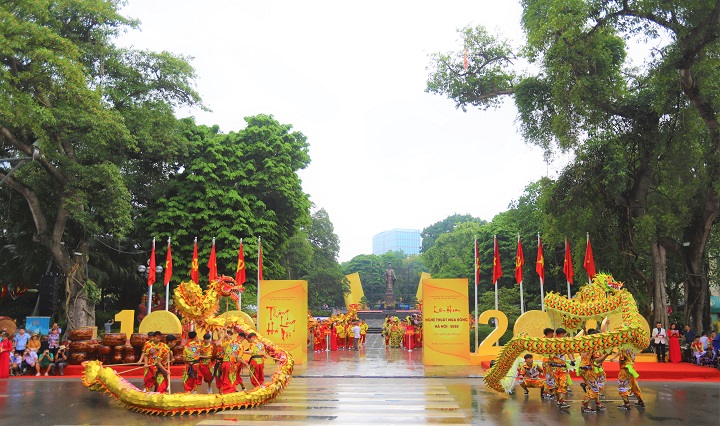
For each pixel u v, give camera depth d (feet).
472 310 156.25
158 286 99.66
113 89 86.38
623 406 38.75
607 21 69.31
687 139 71.56
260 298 67.77
